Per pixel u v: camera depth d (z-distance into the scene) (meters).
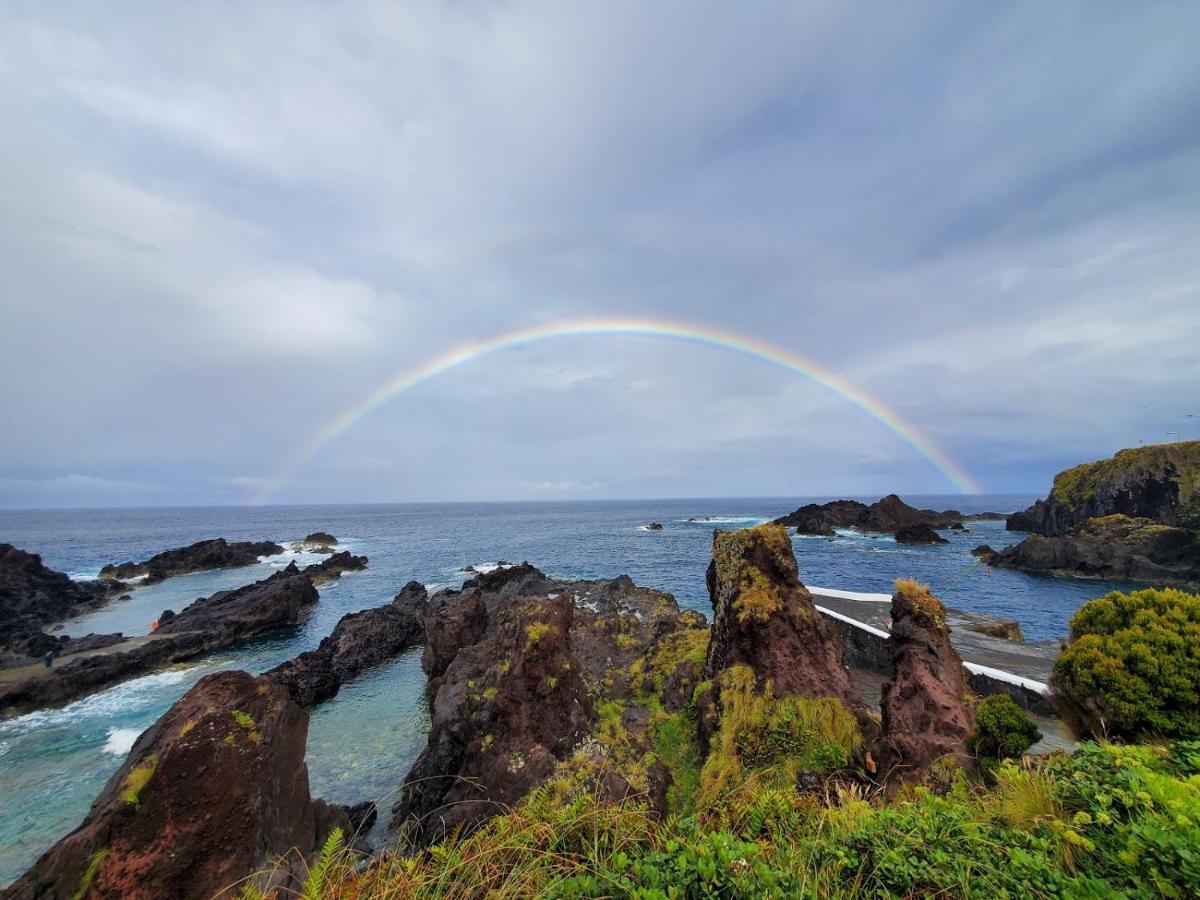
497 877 4.88
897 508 120.50
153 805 7.18
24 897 6.43
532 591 41.88
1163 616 9.05
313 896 4.59
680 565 74.25
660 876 4.50
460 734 13.98
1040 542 69.62
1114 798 5.29
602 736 12.87
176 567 76.88
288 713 9.48
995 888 4.31
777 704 12.17
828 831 5.85
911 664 11.84
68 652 35.00
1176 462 76.88
